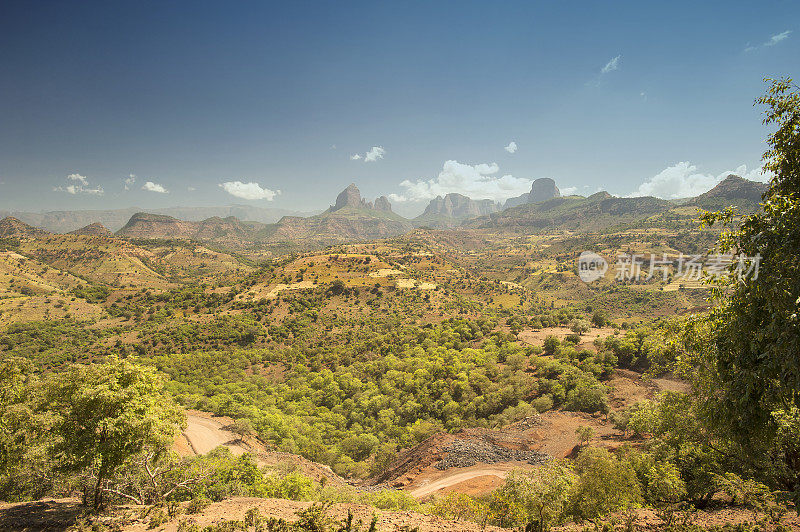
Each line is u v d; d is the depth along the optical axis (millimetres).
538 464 38688
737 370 9617
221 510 14258
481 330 118875
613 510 14672
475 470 38625
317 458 57625
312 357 120750
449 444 45656
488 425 57375
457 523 13195
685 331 12164
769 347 8500
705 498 15711
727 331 9836
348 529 10664
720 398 10914
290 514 13758
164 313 174000
